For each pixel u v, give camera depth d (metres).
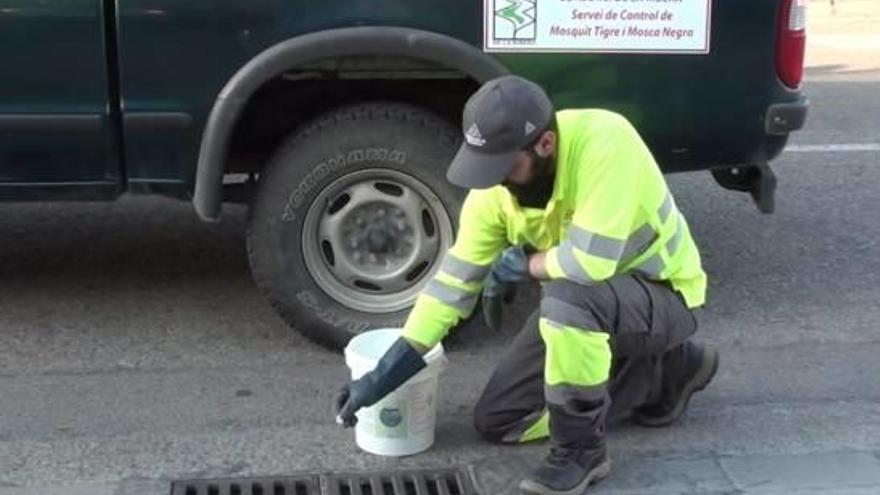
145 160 5.14
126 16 4.96
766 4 5.20
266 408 4.97
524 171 3.99
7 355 5.46
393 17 5.04
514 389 4.52
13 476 4.41
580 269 4.03
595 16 5.11
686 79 5.21
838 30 17.59
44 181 5.15
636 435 4.72
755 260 6.73
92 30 4.98
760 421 4.85
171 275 6.45
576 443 4.24
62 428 4.79
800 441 4.69
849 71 13.26
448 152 5.23
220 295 6.18
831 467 4.48
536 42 5.10
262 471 4.46
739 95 5.27
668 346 4.41
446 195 5.28
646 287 4.29
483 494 4.30
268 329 5.78
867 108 10.60
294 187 5.23
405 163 5.23
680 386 4.73
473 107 3.94
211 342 5.62
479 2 5.05
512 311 5.91
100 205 7.54
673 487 4.33
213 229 7.16
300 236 5.30
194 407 4.97
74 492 4.30
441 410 4.93
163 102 5.06
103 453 4.58
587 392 4.17
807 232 7.20
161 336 5.69
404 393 4.45
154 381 5.21
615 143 4.05
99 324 5.81
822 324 5.87
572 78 5.16
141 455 4.57
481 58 5.08
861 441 4.69
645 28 5.14
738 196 7.85
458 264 4.30
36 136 5.07
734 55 5.22
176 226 7.20
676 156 5.33
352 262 5.38
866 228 7.27
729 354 5.51
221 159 5.10
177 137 5.12
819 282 6.42
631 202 4.05
